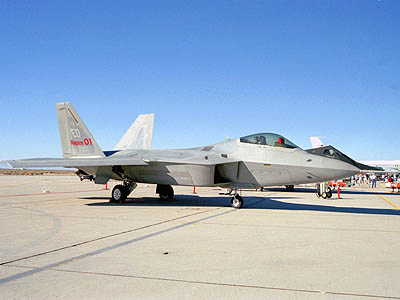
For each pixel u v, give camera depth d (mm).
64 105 15625
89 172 14703
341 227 7539
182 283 3721
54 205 12516
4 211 10461
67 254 4988
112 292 3443
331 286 3625
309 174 10469
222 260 4676
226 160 11375
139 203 13508
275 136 11430
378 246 5578
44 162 12281
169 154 12969
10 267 4320
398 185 25641
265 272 4125
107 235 6469
